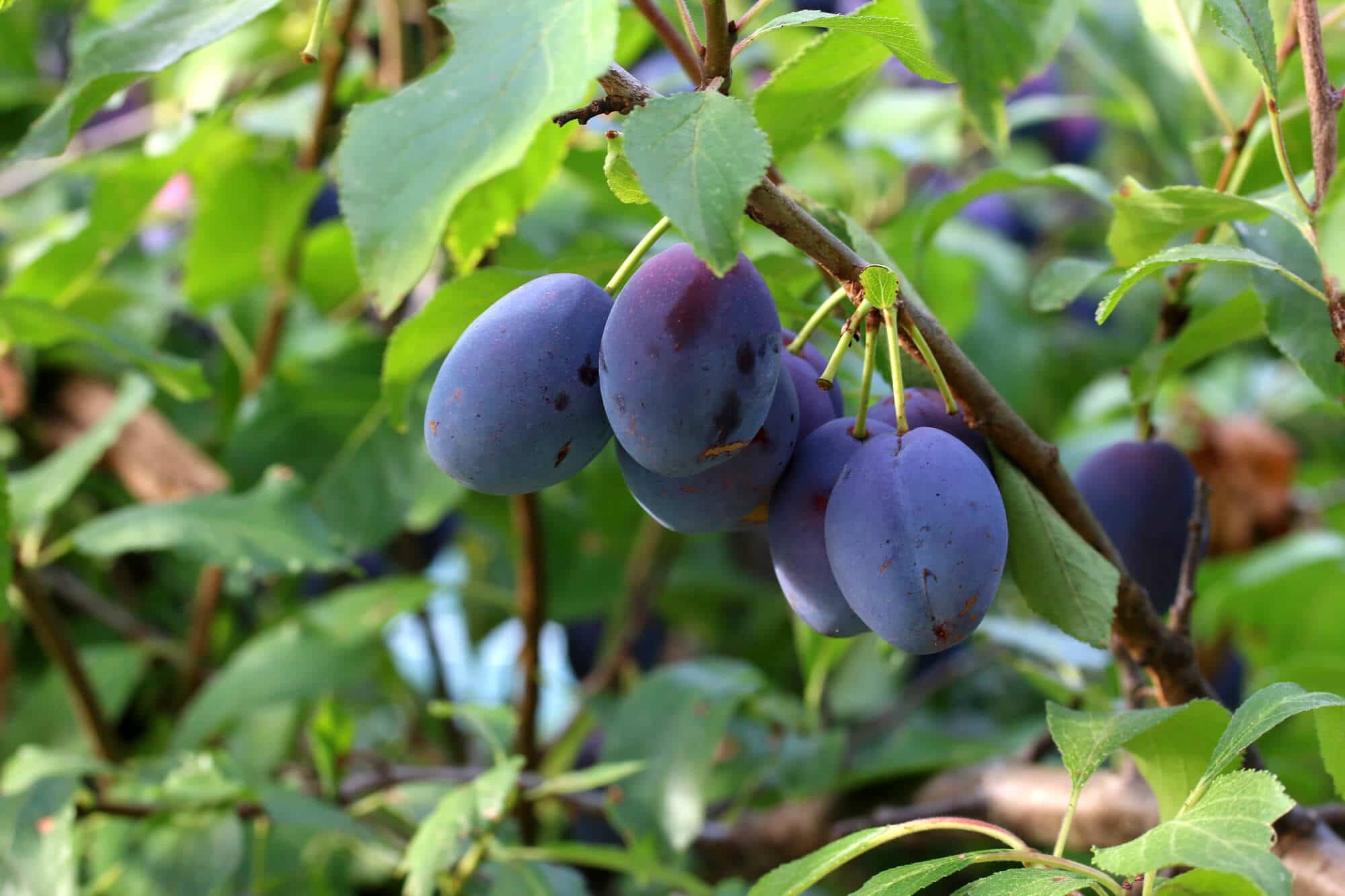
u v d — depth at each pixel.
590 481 1.36
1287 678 1.02
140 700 1.39
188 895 0.95
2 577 0.96
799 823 1.03
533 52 0.73
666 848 0.98
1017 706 1.46
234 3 0.77
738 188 0.72
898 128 1.40
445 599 1.50
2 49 1.54
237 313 1.33
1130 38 1.25
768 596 1.54
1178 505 0.88
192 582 1.44
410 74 1.24
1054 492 0.80
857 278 0.77
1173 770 0.81
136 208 1.14
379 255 0.72
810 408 0.80
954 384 0.78
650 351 0.76
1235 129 0.92
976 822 0.78
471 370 0.77
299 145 1.32
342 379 1.18
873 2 0.85
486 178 0.72
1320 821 0.82
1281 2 1.27
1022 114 1.42
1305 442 1.71
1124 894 0.76
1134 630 0.82
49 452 1.39
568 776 0.97
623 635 1.36
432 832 0.90
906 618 0.76
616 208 1.19
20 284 1.15
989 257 1.54
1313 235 0.79
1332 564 1.29
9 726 1.22
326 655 1.14
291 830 1.04
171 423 1.40
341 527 1.13
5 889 0.93
